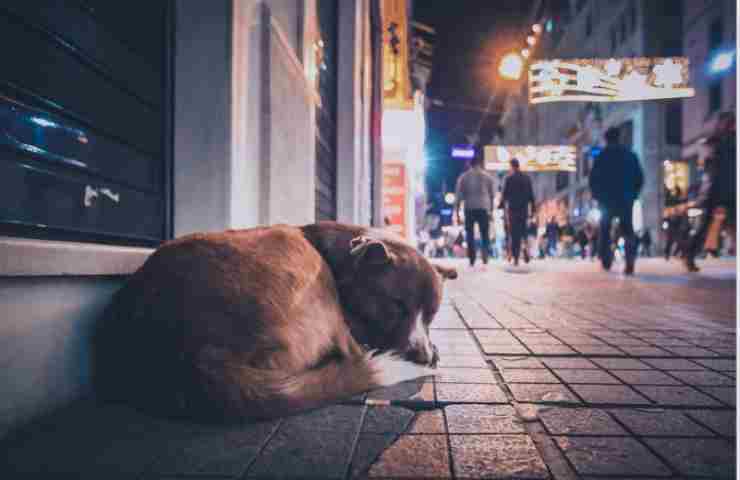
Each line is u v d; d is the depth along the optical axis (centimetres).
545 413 191
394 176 1753
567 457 151
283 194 408
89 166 217
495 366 266
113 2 234
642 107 3397
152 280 187
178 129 302
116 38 237
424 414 190
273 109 371
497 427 176
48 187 191
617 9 3800
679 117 3359
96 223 223
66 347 191
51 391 184
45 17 187
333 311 232
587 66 2259
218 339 173
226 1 306
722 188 920
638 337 346
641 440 164
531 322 415
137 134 259
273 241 220
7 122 170
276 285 197
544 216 5747
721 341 332
